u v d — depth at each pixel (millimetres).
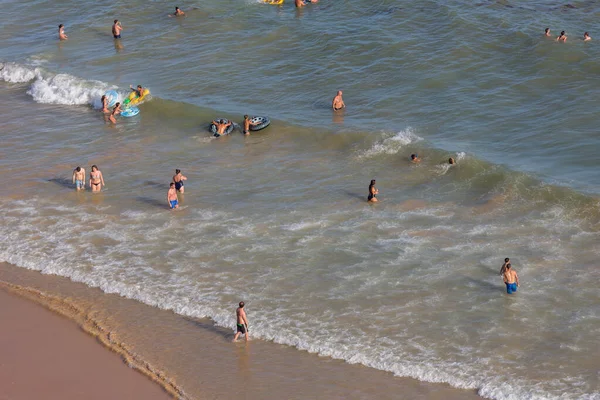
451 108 55625
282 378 30672
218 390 29969
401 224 41781
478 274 37000
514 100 55969
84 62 69188
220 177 48375
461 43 64688
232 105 58969
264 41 70188
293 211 43781
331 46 67375
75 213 44562
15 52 72500
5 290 37219
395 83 60312
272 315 34812
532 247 38781
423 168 47688
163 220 43438
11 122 58406
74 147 53625
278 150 51750
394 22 70312
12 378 30672
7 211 44938
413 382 30203
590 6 71375
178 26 75500
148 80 64375
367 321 34094
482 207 42844
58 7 84062
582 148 48281
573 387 29359
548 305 34438
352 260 38750
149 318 34844
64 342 33031
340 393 29750
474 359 31359
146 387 30047
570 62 60219
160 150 52719
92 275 38312
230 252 39938
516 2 73188
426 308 34812
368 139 51500
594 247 38344
